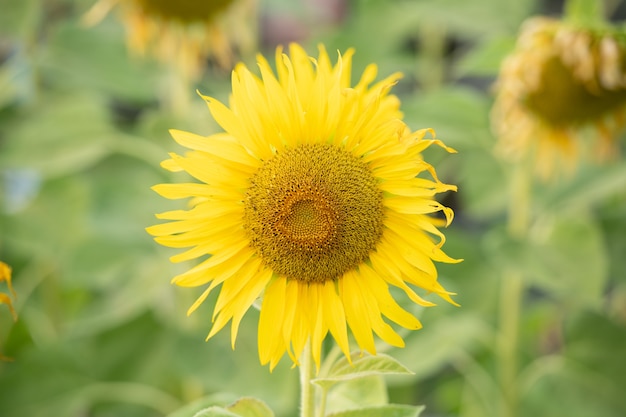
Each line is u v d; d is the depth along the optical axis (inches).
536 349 90.7
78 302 91.0
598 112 67.4
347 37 83.2
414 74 99.4
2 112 83.1
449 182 93.7
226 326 70.1
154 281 72.4
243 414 49.2
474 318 73.2
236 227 48.5
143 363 77.3
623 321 83.1
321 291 48.6
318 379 47.6
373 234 48.4
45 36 96.0
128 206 74.8
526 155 70.9
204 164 48.2
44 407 75.4
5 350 80.0
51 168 76.9
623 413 74.5
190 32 73.8
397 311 48.0
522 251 68.3
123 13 75.5
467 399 76.7
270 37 110.7
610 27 64.9
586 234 68.4
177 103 76.0
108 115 75.9
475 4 79.9
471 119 70.6
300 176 48.4
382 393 52.0
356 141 48.7
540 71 66.2
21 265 83.8
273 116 48.5
